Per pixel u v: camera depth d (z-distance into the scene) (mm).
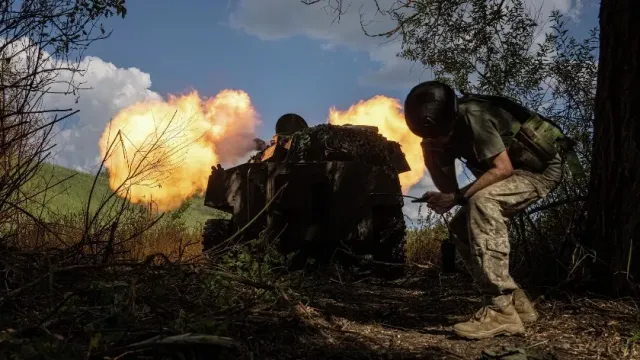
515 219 6008
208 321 3029
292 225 7754
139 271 4094
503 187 3748
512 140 3775
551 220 5797
